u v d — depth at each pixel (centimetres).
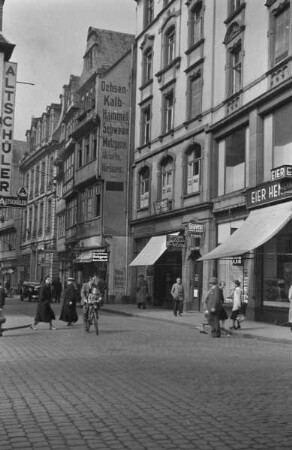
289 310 1816
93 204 3956
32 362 1095
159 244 3097
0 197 3481
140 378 908
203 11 2839
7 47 3238
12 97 3234
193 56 2925
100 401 734
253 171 2250
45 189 6134
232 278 2403
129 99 3775
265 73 2206
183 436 567
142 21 3703
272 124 2181
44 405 711
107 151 3709
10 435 572
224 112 2552
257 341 1569
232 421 630
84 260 3978
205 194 2667
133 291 3625
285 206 1988
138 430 591
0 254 8125
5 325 1938
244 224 2198
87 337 1602
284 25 2128
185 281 2808
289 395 776
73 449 523
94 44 4409
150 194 3375
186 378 909
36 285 4231
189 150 2908
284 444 540
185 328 1975
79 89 4438
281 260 2053
